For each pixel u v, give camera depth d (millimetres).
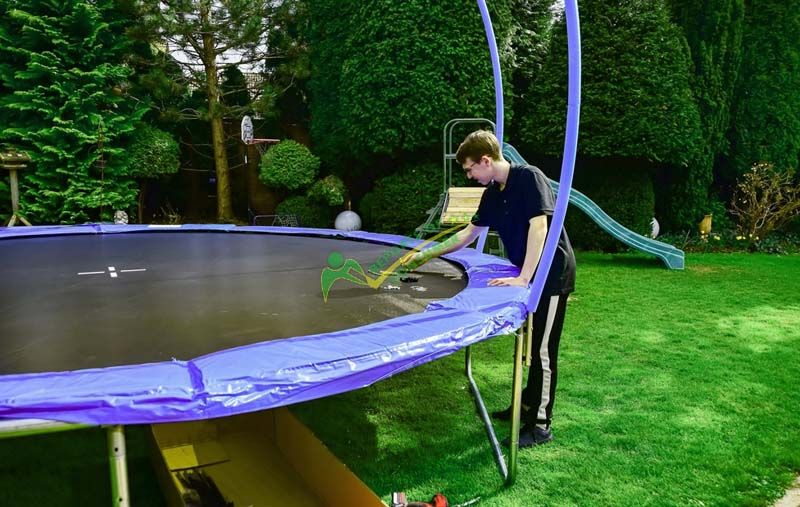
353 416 2363
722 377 2734
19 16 6340
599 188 6938
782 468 1898
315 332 1530
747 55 7629
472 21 6188
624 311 4020
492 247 5645
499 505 1700
